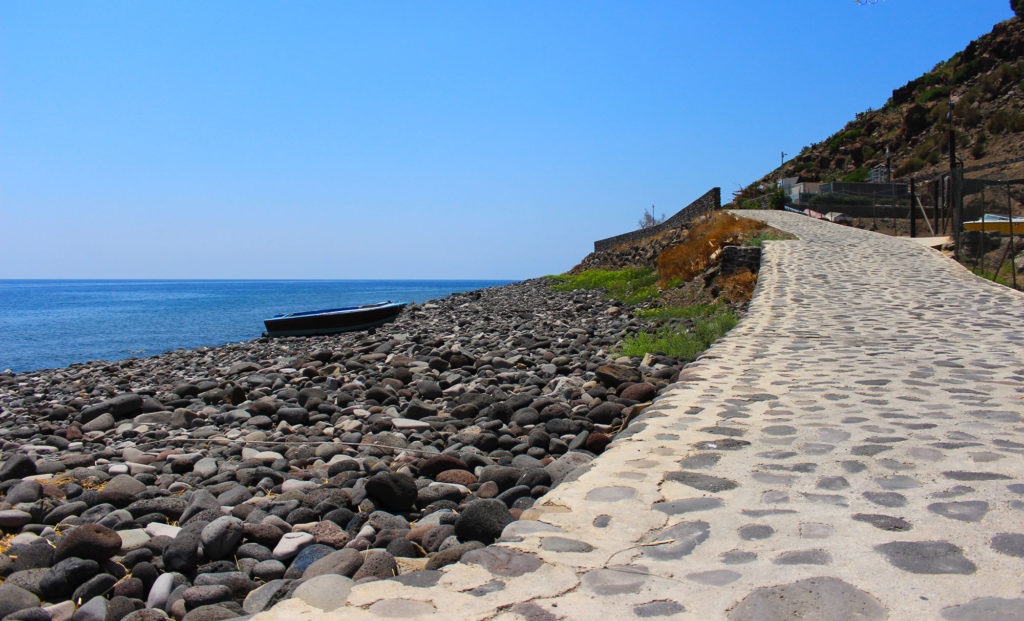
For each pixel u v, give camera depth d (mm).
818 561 2590
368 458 7094
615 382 9812
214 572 4562
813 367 7297
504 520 4633
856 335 9570
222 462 7539
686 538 2895
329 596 2586
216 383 12336
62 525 5656
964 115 50625
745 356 8102
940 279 15438
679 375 7227
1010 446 4109
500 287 43875
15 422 11078
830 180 54844
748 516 3113
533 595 2418
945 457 3908
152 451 8117
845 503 3225
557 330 18344
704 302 19375
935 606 2209
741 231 24984
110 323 48812
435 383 10852
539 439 7477
